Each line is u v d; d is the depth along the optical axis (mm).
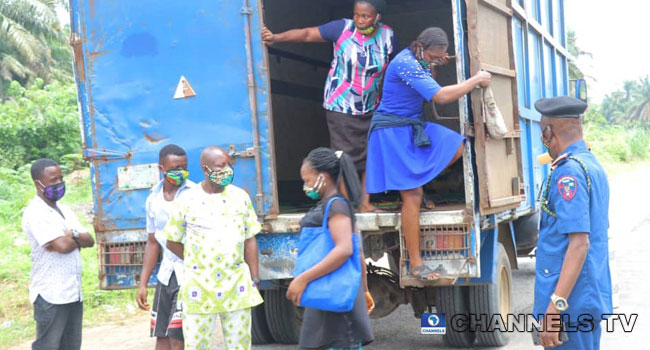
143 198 5684
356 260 3770
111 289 5738
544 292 3508
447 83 9016
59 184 4953
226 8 5500
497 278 6031
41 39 28719
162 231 4930
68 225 5047
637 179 28781
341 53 5930
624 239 12664
